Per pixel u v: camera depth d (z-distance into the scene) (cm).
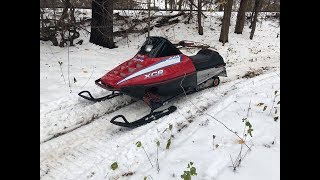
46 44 1141
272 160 454
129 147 520
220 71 813
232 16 1962
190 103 703
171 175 435
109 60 1051
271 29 1873
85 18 1455
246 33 1727
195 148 503
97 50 1159
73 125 606
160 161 473
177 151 498
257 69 1023
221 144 509
